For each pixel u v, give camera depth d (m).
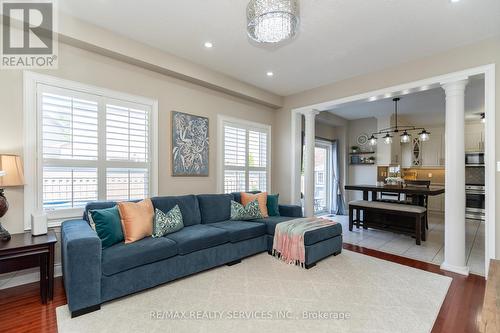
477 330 1.98
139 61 3.30
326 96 4.68
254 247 3.52
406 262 3.45
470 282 2.84
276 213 4.31
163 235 2.92
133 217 2.71
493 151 2.95
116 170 3.28
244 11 2.61
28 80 2.66
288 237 3.36
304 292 2.54
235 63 3.84
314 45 3.26
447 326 2.03
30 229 2.65
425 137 5.94
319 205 7.62
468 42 3.12
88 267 2.13
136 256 2.40
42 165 2.74
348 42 3.18
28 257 2.26
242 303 2.32
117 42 3.07
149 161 3.58
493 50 2.98
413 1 2.41
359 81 4.23
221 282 2.75
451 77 3.28
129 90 3.38
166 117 3.77
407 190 4.67
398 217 4.90
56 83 2.82
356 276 2.94
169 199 3.41
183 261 2.77
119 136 3.31
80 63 2.98
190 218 3.52
